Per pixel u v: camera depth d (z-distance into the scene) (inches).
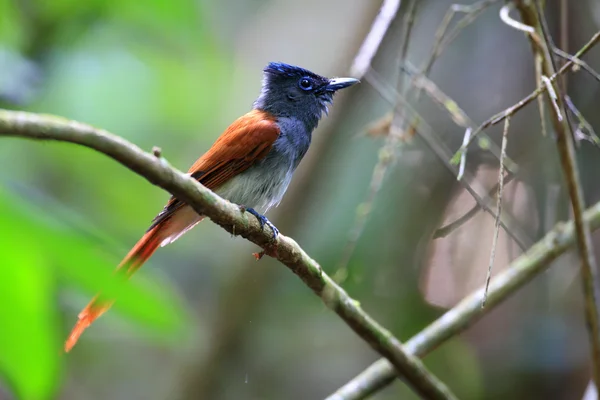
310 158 440.8
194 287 517.7
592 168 381.7
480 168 387.2
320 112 366.6
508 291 310.7
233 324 468.8
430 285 405.7
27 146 414.6
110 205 442.9
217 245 533.0
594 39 228.5
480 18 395.5
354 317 262.8
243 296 466.0
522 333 423.2
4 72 351.3
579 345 412.8
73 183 433.1
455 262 398.9
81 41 401.1
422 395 283.0
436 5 412.2
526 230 376.5
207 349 472.7
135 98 435.2
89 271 215.8
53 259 210.7
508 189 377.7
